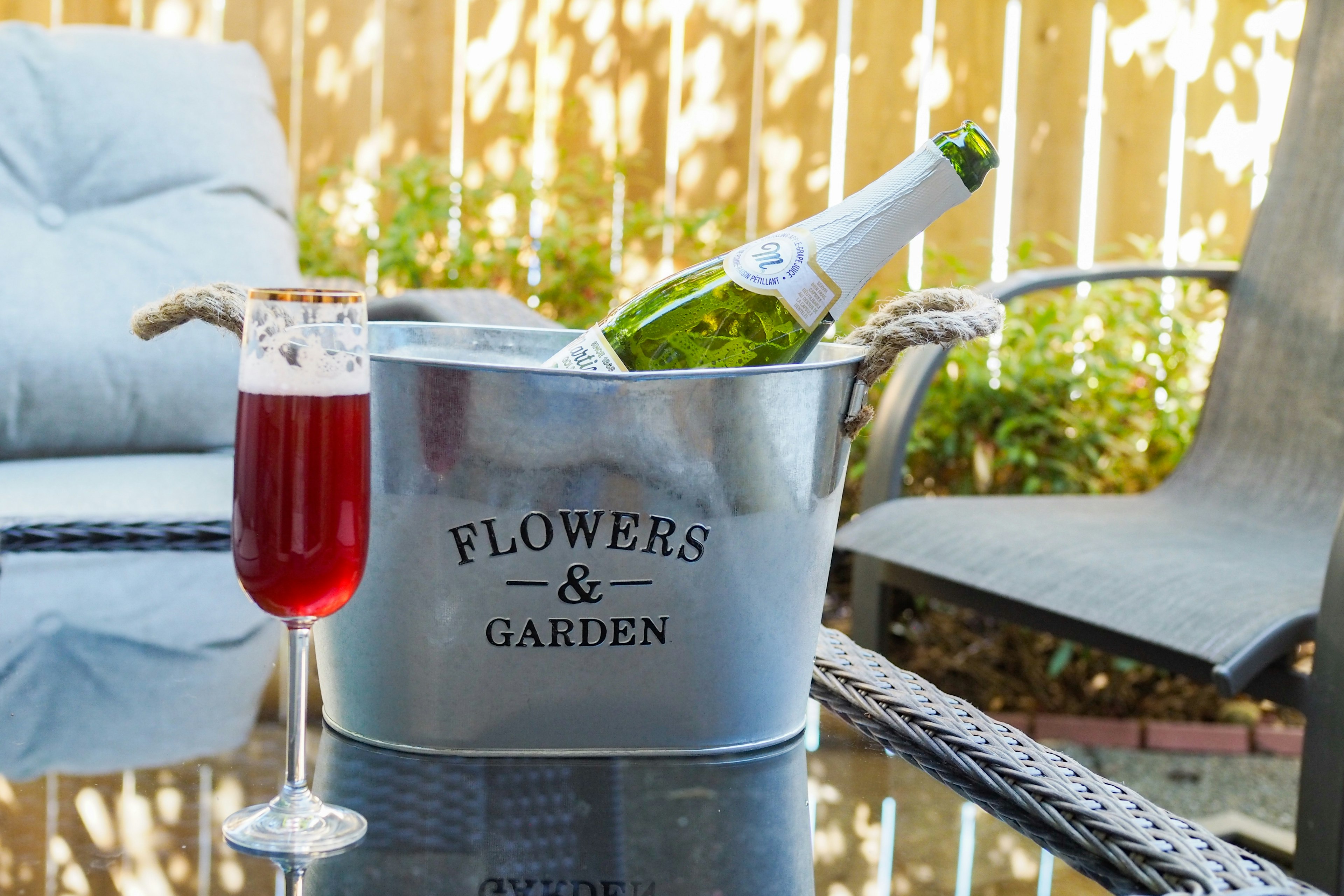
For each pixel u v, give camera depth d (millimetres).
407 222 2508
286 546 468
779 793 545
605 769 569
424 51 2684
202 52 1722
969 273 2477
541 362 716
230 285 583
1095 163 2629
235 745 574
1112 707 2340
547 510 552
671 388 545
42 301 1484
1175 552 1243
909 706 631
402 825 491
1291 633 1068
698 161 2705
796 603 597
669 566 565
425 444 544
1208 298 2525
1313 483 1512
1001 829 513
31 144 1566
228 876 440
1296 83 1647
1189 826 520
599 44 2705
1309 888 477
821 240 718
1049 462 2365
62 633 743
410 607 561
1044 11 2607
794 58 2662
